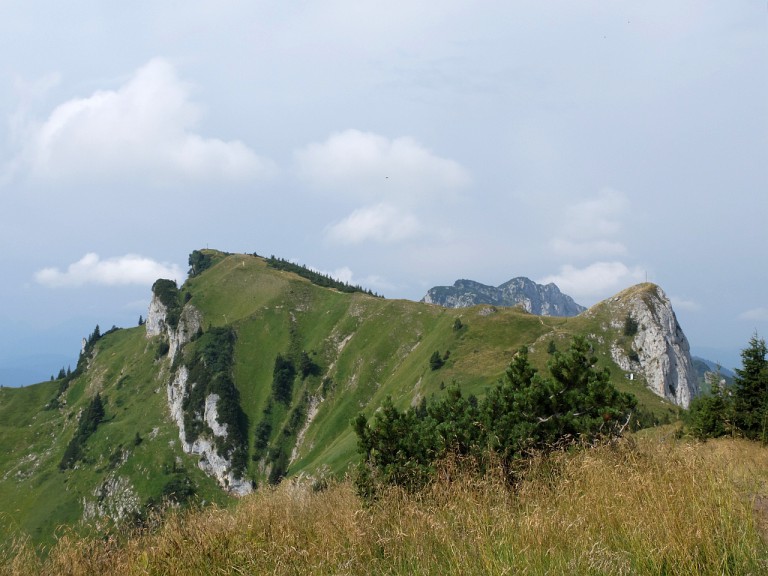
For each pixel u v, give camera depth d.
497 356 144.12
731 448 12.24
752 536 5.79
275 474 160.75
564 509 7.13
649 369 141.75
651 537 5.81
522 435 11.74
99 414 196.38
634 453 8.75
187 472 166.50
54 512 151.50
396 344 195.75
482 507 7.36
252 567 6.94
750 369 25.77
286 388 193.50
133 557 7.62
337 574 6.24
